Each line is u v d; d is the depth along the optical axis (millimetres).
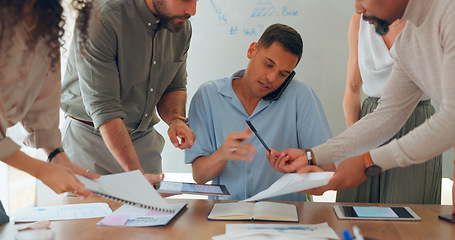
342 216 1180
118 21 1530
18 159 1011
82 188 1017
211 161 1434
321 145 1364
